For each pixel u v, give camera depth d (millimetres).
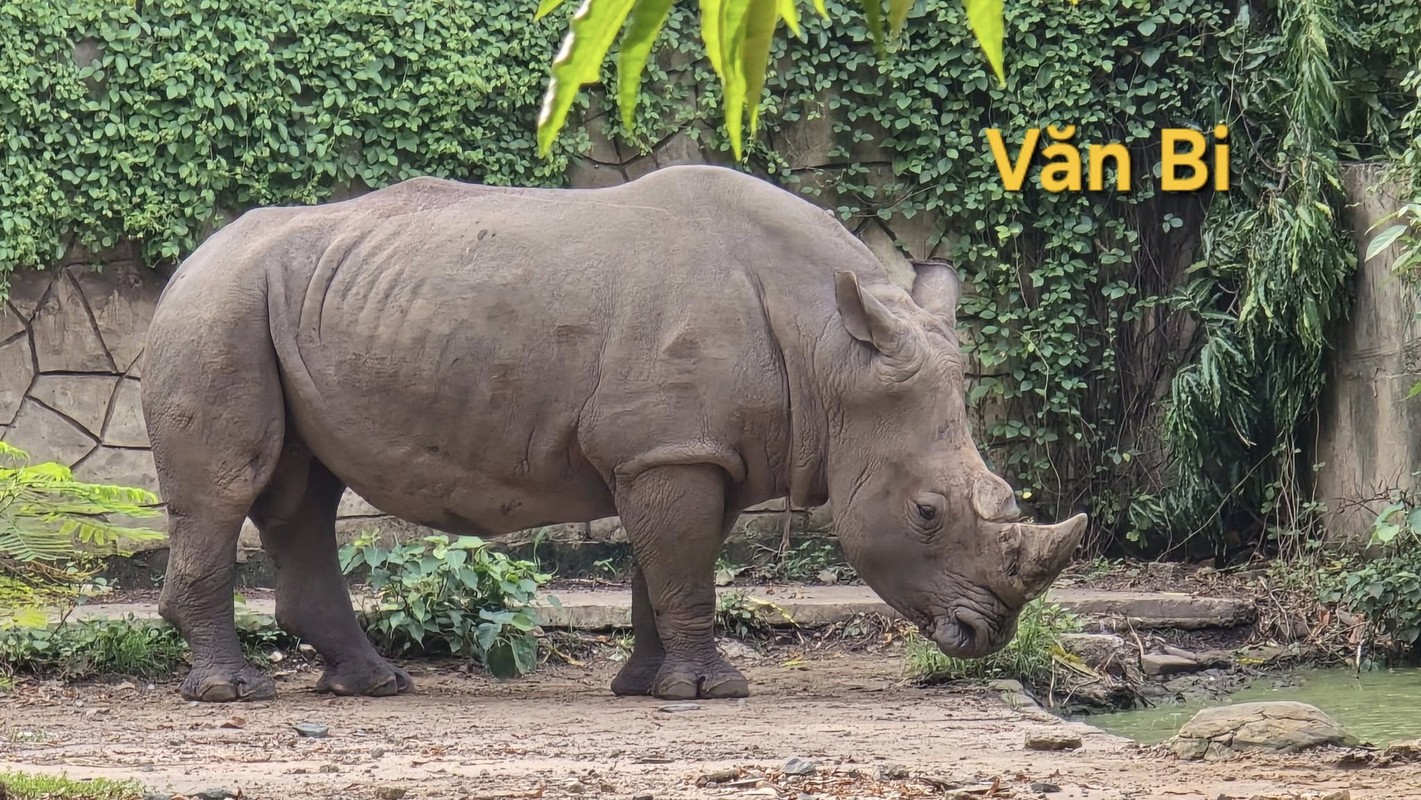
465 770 10812
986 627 14805
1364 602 21125
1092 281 26531
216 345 15336
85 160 24094
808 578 25359
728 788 9727
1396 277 23188
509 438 15289
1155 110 26344
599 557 25562
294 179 24828
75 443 24312
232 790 9484
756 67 2635
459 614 18672
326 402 15414
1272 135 26016
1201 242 26422
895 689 16828
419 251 15516
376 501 15836
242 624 18828
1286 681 19531
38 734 13008
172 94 24094
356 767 11008
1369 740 14430
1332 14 25281
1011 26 26047
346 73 24797
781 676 18188
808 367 15188
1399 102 25906
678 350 14992
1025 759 11312
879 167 26531
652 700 15664
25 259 23781
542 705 15289
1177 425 25391
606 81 25734
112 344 24500
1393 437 23125
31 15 23750
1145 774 10422
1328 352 24750
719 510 15211
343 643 16422
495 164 25328
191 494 15414
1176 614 21766
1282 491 25031
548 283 15242
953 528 14844
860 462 15109
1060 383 26297
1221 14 26359
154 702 15531
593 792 9617
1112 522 26312
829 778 10102
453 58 24984
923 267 16547
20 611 17531
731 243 15430
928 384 15086
